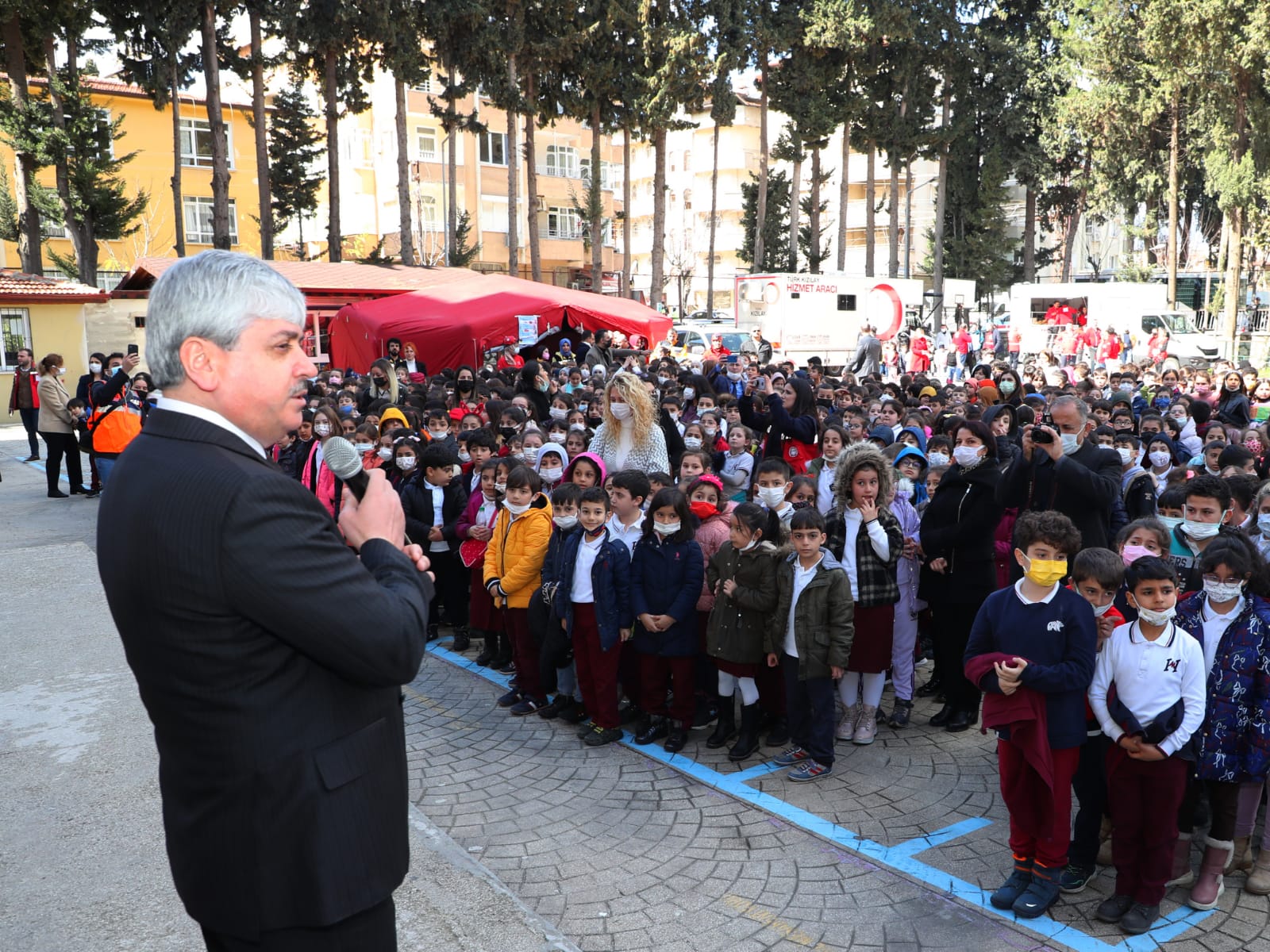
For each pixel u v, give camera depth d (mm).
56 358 12781
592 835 4398
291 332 1755
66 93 24328
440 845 4172
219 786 1625
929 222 56125
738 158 56844
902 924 3654
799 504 6254
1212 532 4414
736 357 24047
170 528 1556
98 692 5707
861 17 36625
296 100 35656
